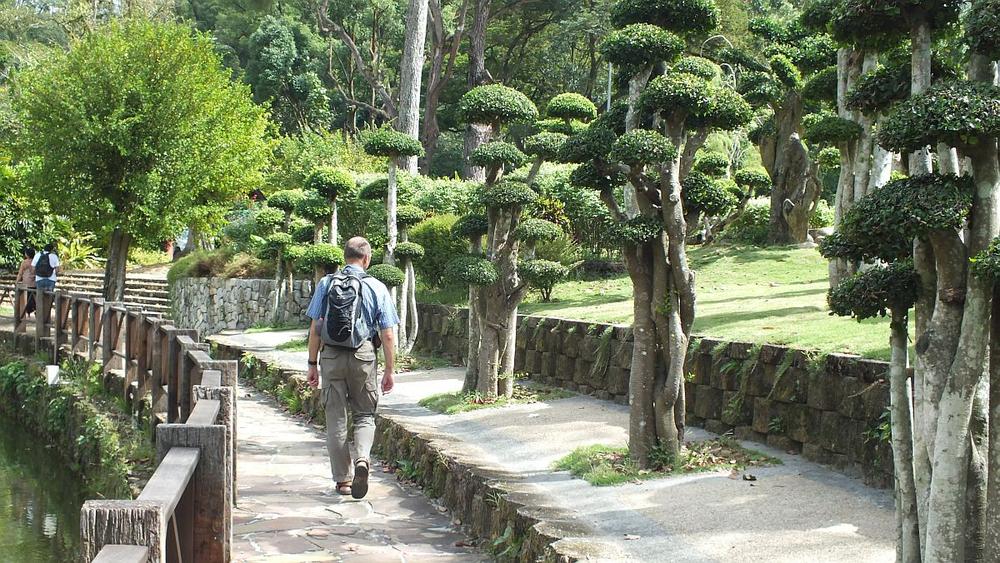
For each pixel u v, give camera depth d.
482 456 7.60
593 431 8.49
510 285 10.49
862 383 6.47
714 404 8.20
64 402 12.06
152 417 8.97
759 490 6.21
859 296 3.84
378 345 6.77
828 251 3.88
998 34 3.47
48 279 18.09
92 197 18.92
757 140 17.20
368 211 19.89
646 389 7.06
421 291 17.14
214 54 20.19
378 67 39.81
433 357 14.52
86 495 9.80
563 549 4.95
